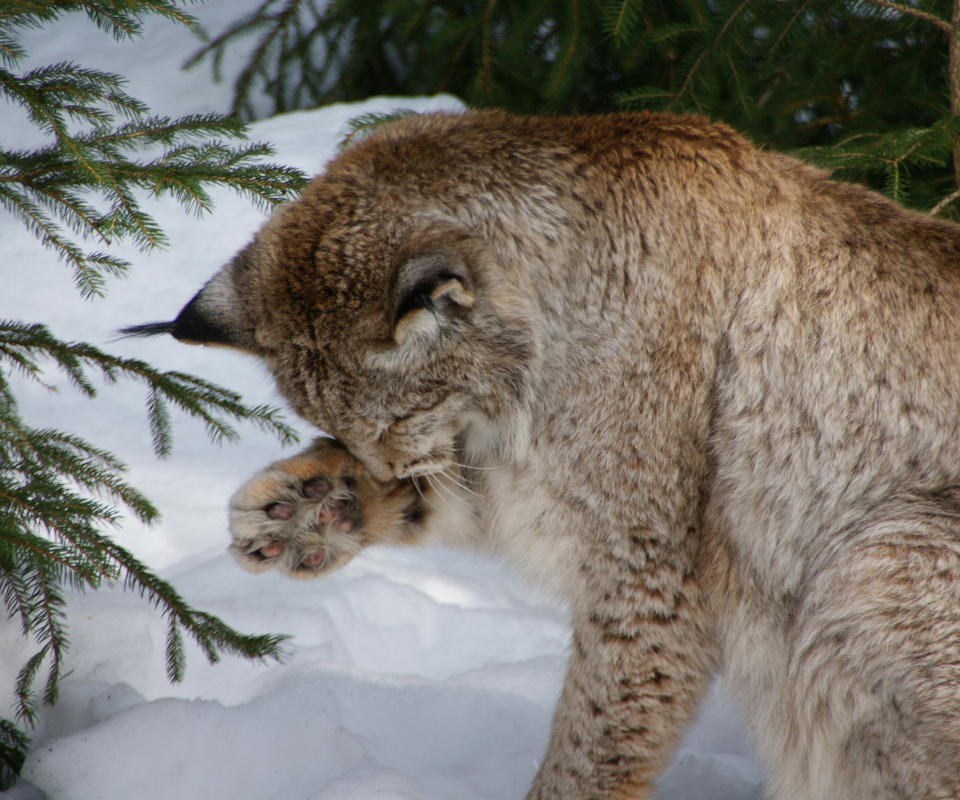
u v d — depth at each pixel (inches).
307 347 206.4
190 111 560.1
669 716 217.0
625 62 466.6
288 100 563.8
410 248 199.9
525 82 497.7
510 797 239.9
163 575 319.3
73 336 410.9
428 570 343.6
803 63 429.7
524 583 248.1
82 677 269.1
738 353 209.6
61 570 240.7
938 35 406.3
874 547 192.2
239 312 216.7
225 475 361.4
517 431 212.4
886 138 331.3
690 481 210.4
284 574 230.8
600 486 210.4
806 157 333.1
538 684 282.5
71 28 617.3
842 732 193.2
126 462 359.6
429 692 274.7
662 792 248.4
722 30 415.5
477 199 213.0
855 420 202.4
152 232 269.7
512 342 206.4
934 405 198.5
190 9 611.5
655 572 211.0
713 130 225.0
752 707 217.5
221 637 251.4
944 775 178.4
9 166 268.8
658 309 209.6
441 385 203.2
